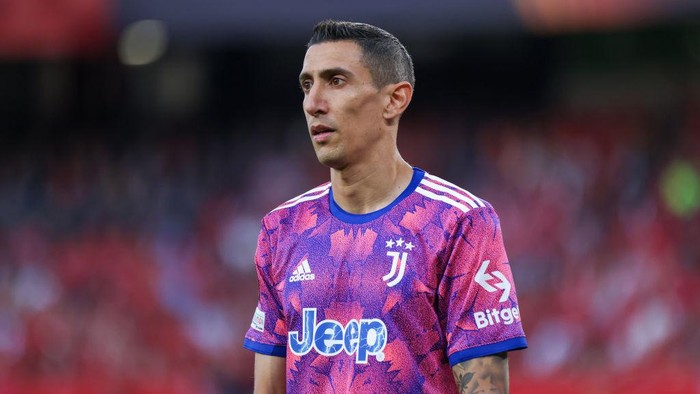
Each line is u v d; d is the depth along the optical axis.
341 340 10.94
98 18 46.91
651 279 37.72
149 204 50.03
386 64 11.23
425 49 56.50
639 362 35.34
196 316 42.50
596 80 54.44
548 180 46.09
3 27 46.75
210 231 47.62
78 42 46.84
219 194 50.22
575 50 54.88
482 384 10.61
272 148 53.19
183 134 56.50
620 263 39.69
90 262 45.06
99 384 38.34
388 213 11.10
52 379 38.97
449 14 45.62
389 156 11.27
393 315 10.77
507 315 10.78
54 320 41.28
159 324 41.97
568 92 54.94
